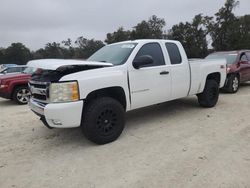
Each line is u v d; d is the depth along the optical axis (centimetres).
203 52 5819
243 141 495
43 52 9444
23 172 409
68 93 456
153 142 506
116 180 372
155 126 605
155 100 596
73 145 510
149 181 364
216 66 762
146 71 564
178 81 639
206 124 609
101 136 495
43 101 496
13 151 493
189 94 686
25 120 716
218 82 793
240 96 958
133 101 549
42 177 391
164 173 384
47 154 473
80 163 430
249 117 657
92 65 492
